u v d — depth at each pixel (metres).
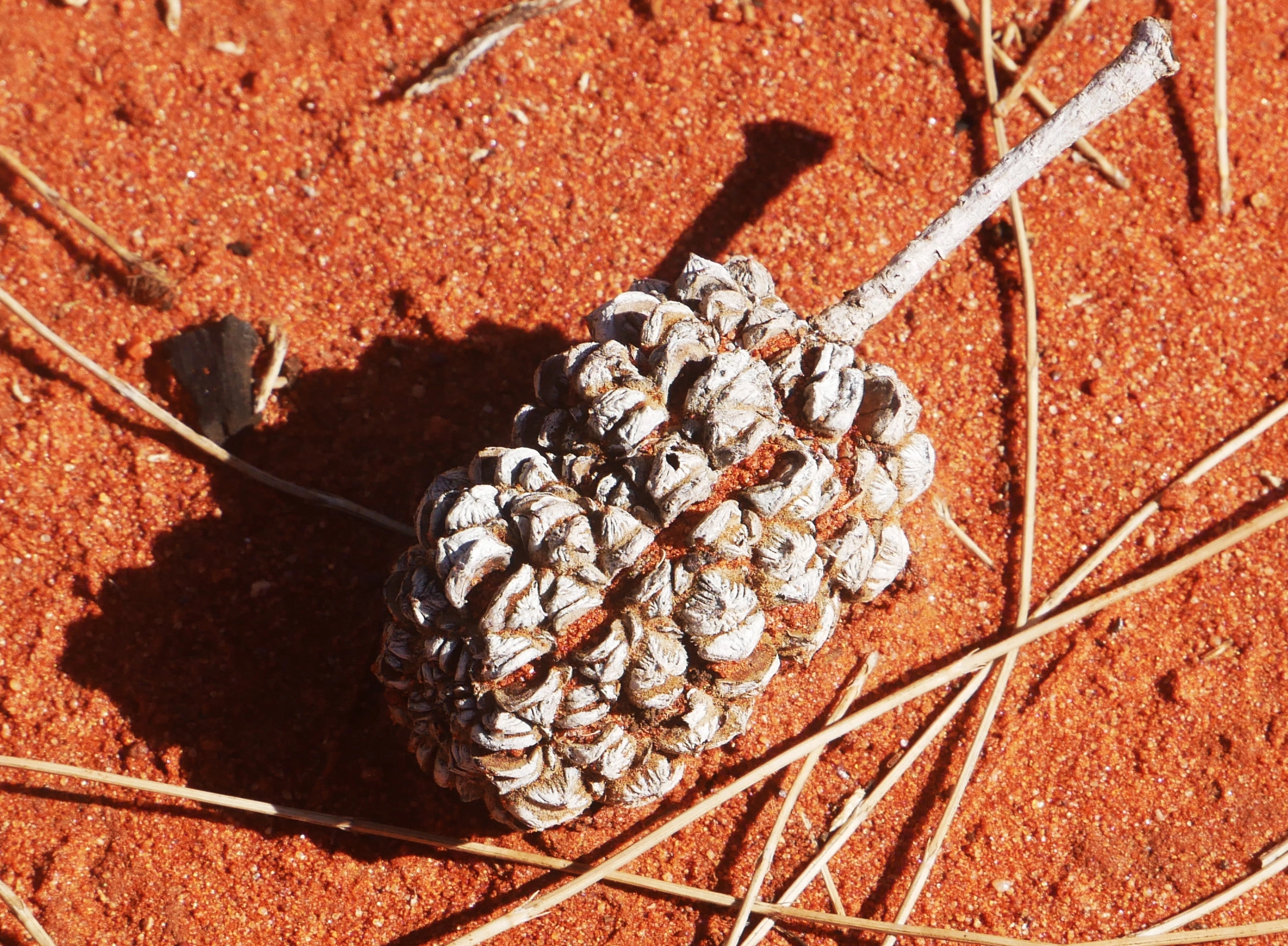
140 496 0.42
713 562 0.39
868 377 0.40
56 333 0.42
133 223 0.42
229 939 0.41
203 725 0.41
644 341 0.39
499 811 0.40
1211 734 0.42
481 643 0.39
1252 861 0.42
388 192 0.42
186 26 0.42
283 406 0.42
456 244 0.42
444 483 0.40
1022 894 0.42
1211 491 0.42
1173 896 0.42
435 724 0.40
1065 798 0.42
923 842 0.42
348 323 0.42
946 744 0.42
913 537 0.42
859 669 0.42
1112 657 0.42
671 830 0.40
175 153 0.42
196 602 0.42
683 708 0.39
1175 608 0.42
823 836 0.42
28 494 0.42
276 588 0.42
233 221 0.42
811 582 0.39
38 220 0.42
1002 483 0.42
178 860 0.41
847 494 0.40
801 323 0.40
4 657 0.41
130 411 0.42
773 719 0.42
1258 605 0.42
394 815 0.41
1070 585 0.42
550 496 0.39
